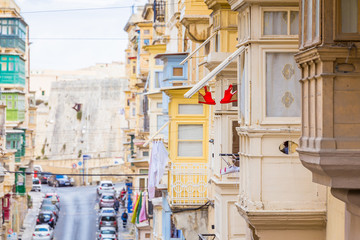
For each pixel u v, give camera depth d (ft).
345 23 39.47
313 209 52.90
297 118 53.31
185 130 99.30
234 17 71.77
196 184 94.99
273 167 53.21
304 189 53.11
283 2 53.31
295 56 43.24
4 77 258.78
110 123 556.92
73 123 570.87
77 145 559.38
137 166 208.33
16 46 260.42
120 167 416.26
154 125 154.81
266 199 53.01
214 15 74.23
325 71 39.50
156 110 155.33
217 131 74.74
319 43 39.73
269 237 53.31
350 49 39.17
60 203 311.88
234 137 72.84
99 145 552.82
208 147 98.58
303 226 53.06
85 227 242.17
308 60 41.29
